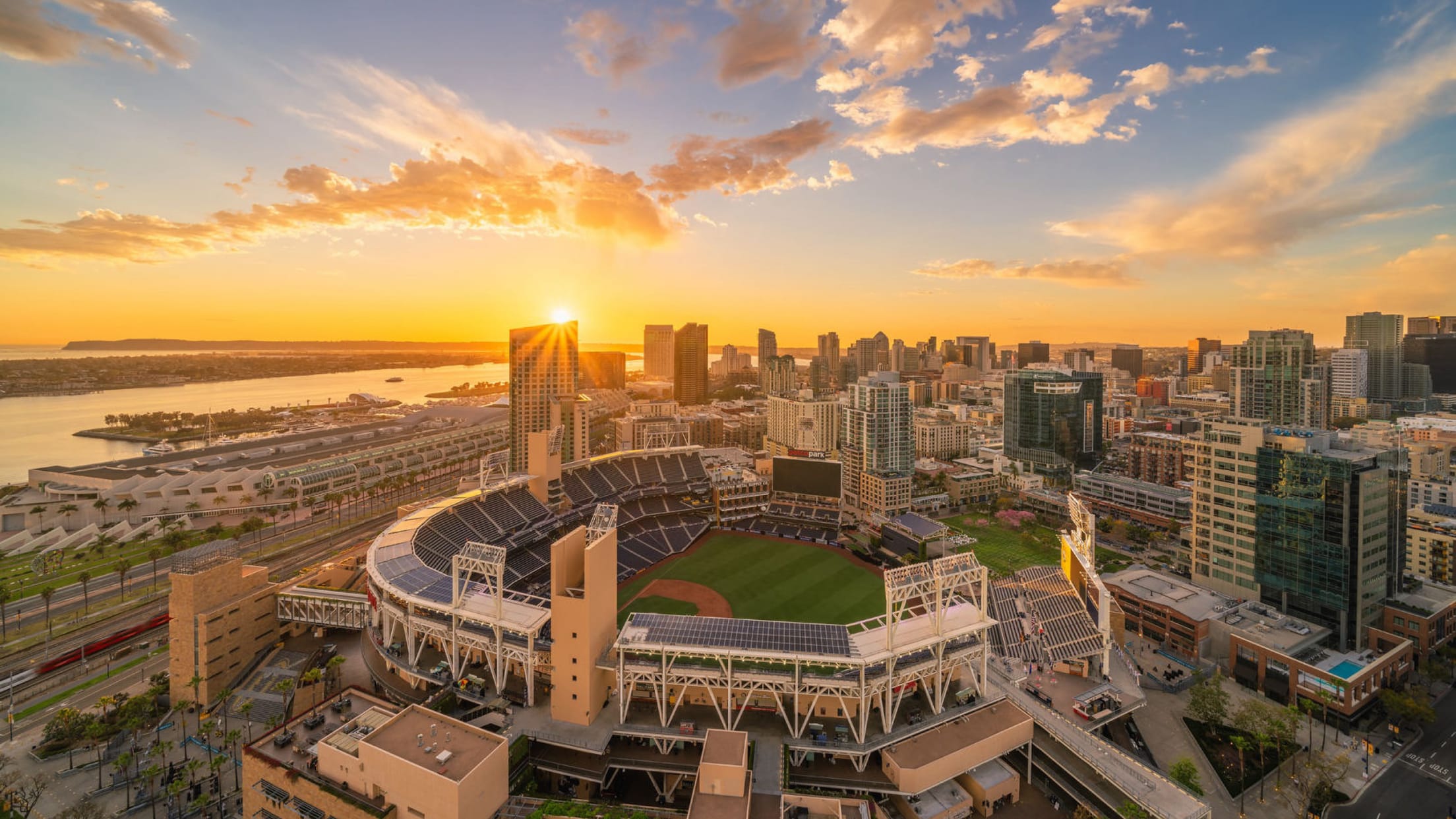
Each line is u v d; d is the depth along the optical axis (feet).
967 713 329.31
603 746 289.53
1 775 310.45
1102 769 293.02
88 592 538.88
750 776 269.23
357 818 253.24
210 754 325.42
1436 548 564.30
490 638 326.44
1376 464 455.22
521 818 258.98
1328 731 370.12
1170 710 391.86
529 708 320.29
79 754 331.77
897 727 313.94
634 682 311.06
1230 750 352.90
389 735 270.26
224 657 391.04
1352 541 432.66
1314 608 455.22
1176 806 273.75
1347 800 314.14
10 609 503.20
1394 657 400.67
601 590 315.58
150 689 390.01
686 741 306.55
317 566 600.80
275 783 274.77
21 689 392.47
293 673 403.13
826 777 294.05
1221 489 517.14
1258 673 413.59
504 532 560.20
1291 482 465.88
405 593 353.72
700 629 322.75
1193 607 473.67
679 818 252.42
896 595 312.50
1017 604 462.60
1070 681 375.25
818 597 540.11
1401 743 359.66
